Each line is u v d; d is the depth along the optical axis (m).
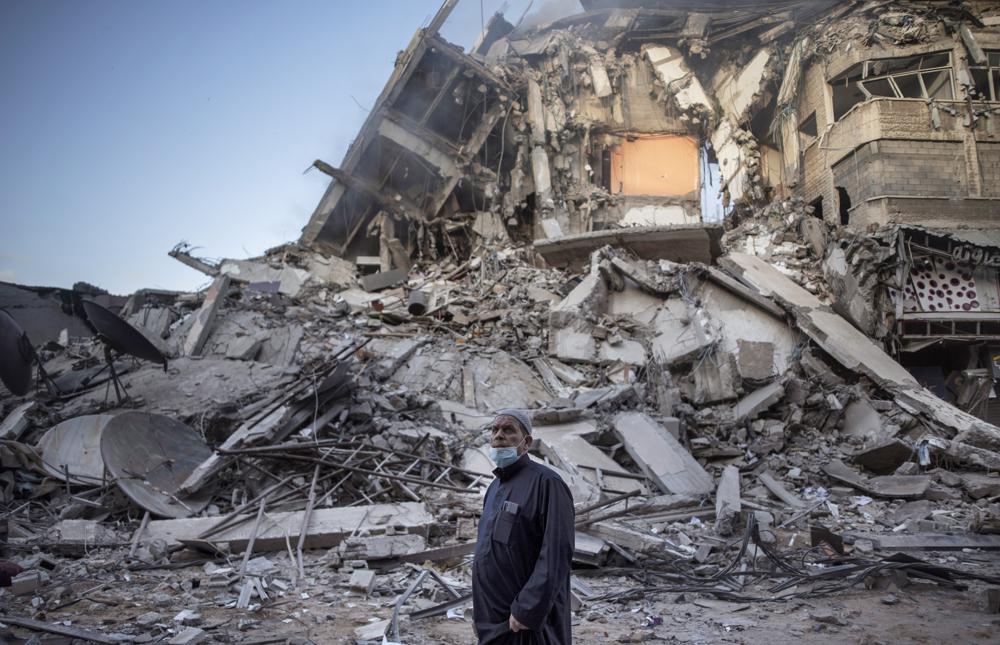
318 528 8.34
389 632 5.07
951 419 15.01
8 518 8.91
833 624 5.47
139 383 14.99
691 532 9.67
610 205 30.94
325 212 29.95
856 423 16.11
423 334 19.62
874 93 27.47
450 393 16.09
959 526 10.12
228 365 15.86
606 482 11.96
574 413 13.95
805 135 29.08
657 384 16.59
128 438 10.12
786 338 18.56
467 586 6.60
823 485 13.53
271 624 5.36
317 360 15.91
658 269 19.92
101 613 5.63
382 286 26.98
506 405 15.93
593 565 7.80
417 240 30.25
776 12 30.59
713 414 16.52
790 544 9.06
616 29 32.69
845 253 20.00
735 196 29.53
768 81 29.88
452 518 9.56
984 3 25.53
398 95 28.25
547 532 2.85
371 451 11.02
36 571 6.58
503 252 26.72
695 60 32.78
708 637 5.16
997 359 19.75
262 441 10.90
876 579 6.75
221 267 25.22
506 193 30.69
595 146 32.12
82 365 16.92
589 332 18.78
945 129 23.91
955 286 20.00
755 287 19.47
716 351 17.64
